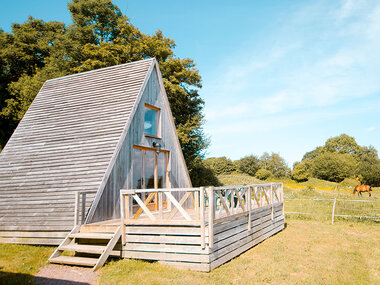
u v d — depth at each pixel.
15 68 27.67
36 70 26.88
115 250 7.21
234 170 59.31
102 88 12.01
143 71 11.80
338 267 7.08
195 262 6.38
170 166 12.68
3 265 6.48
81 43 25.17
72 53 24.06
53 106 12.31
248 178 35.78
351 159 67.12
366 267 7.13
